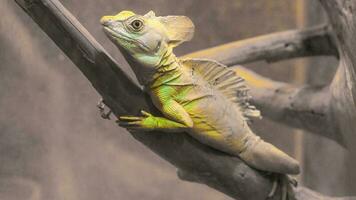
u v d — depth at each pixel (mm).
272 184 836
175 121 761
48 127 1300
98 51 755
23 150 1288
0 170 1278
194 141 799
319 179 1507
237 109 811
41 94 1263
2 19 1157
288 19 1544
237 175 818
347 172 1245
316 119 1104
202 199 1576
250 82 1196
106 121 1365
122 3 1079
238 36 1483
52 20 738
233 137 800
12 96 1242
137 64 748
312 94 1118
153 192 1489
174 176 1537
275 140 1606
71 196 1347
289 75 1655
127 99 768
